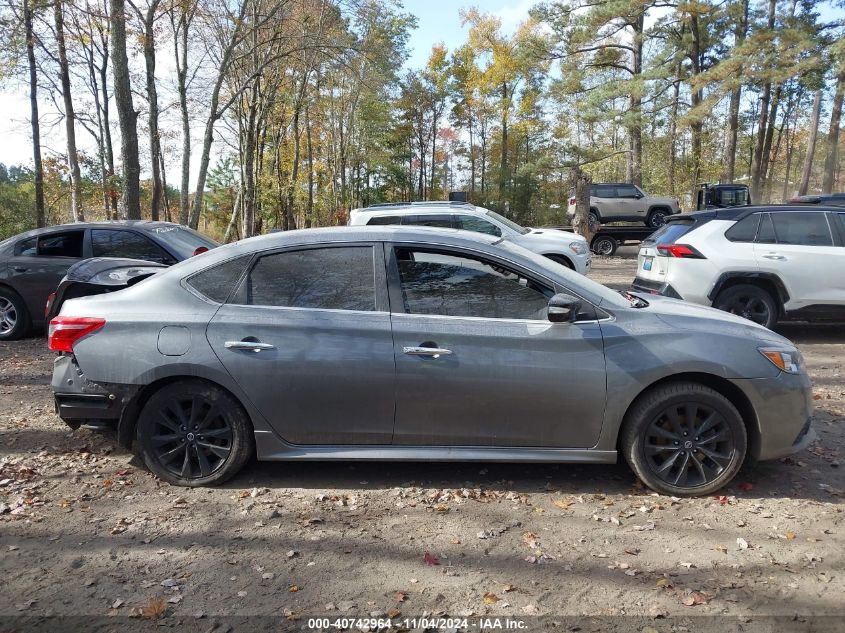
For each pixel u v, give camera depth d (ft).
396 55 79.82
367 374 12.76
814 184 180.75
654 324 13.00
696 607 9.37
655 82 103.86
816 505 12.59
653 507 12.55
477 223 39.11
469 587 9.92
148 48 60.03
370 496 13.12
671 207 80.02
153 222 31.58
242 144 94.38
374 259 13.38
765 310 26.53
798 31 85.15
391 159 150.20
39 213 63.93
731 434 12.76
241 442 13.32
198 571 10.40
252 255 13.58
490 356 12.66
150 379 13.06
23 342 29.60
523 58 116.16
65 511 12.48
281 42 74.43
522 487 13.53
